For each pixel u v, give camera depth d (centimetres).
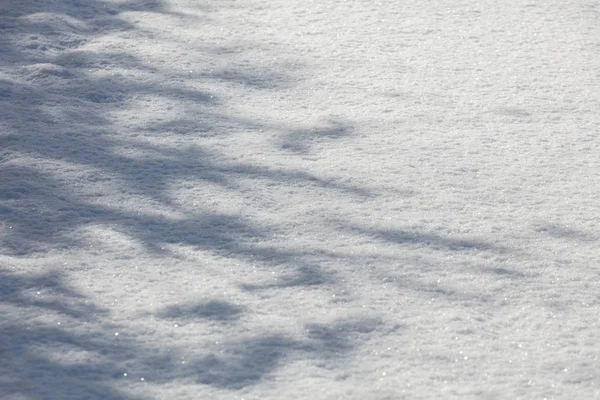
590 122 661
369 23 853
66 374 397
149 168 584
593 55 784
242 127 645
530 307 449
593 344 420
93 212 532
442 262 486
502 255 493
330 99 693
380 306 448
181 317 439
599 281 471
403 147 617
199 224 521
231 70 745
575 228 521
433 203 546
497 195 556
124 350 414
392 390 388
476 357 411
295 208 539
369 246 500
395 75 738
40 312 441
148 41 802
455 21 862
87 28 833
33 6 869
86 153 600
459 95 703
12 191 550
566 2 924
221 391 387
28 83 704
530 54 785
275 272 476
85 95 689
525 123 657
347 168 586
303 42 804
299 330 429
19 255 490
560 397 383
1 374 396
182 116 660
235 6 897
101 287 462
